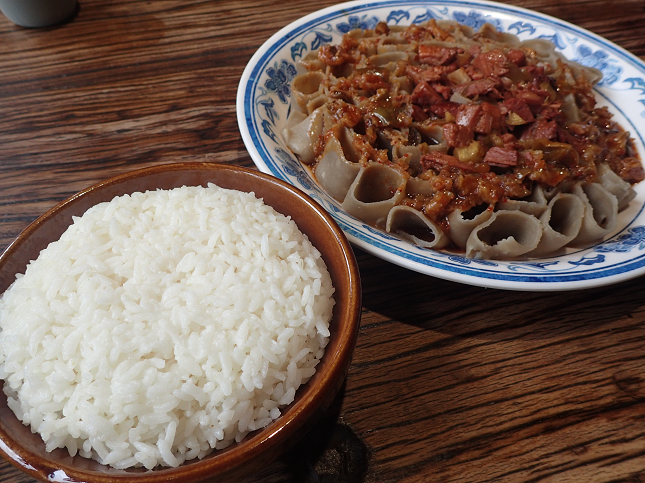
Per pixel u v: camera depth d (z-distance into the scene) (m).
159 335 0.20
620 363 0.25
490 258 0.28
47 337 0.20
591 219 0.29
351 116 0.31
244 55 0.41
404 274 0.28
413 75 0.34
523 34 0.41
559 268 0.26
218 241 0.23
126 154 0.33
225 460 0.17
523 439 0.22
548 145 0.31
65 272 0.21
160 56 0.40
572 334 0.26
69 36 0.42
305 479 0.21
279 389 0.20
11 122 0.34
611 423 0.23
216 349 0.20
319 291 0.22
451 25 0.41
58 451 0.19
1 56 0.40
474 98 0.33
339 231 0.22
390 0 0.41
